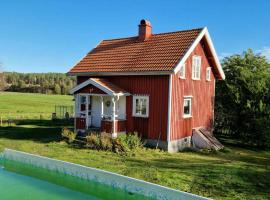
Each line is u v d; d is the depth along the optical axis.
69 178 15.52
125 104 23.03
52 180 16.34
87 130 23.52
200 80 24.94
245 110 24.97
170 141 21.11
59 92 120.62
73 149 20.36
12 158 18.80
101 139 20.39
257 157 21.30
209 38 24.23
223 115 27.20
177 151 21.67
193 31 23.38
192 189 13.02
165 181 13.93
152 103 21.66
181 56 21.03
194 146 23.62
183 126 22.67
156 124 21.48
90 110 25.30
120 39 27.70
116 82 23.45
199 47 24.58
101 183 14.16
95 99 25.03
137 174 14.86
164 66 20.77
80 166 15.08
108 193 13.84
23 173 17.67
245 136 25.27
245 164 18.47
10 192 14.51
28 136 25.67
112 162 17.16
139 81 22.27
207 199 10.69
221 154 21.55
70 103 79.75
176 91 21.55
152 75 21.59
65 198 13.80
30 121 38.12
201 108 25.30
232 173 15.62
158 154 19.78
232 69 27.41
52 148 20.70
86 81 22.84
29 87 124.56
